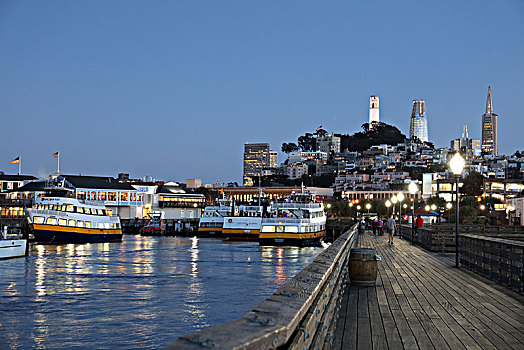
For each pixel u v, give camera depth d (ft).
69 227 240.94
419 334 34.06
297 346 14.78
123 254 200.34
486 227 167.94
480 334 34.17
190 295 108.68
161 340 73.56
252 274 143.13
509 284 55.06
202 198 444.96
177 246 240.73
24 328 79.71
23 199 340.59
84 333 77.05
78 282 126.62
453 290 53.93
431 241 108.47
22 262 168.45
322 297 23.31
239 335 10.97
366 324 37.19
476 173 515.09
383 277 65.16
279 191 581.53
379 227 192.34
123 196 396.78
